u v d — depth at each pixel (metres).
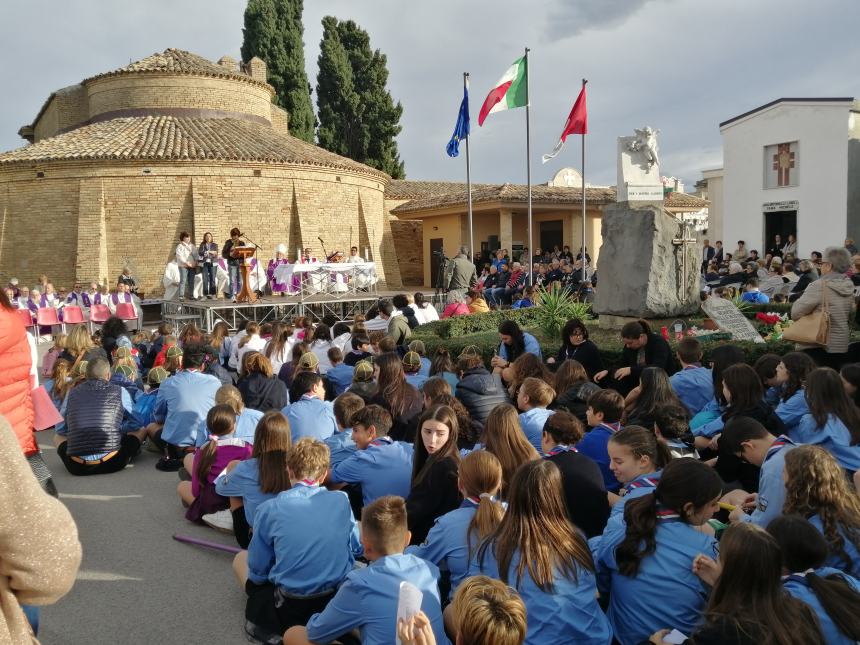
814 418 5.36
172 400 8.66
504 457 4.91
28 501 2.04
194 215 27.08
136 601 5.34
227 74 32.81
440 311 22.62
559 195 32.06
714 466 6.05
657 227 12.11
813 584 3.17
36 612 3.96
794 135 31.02
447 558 4.13
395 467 5.82
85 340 10.84
